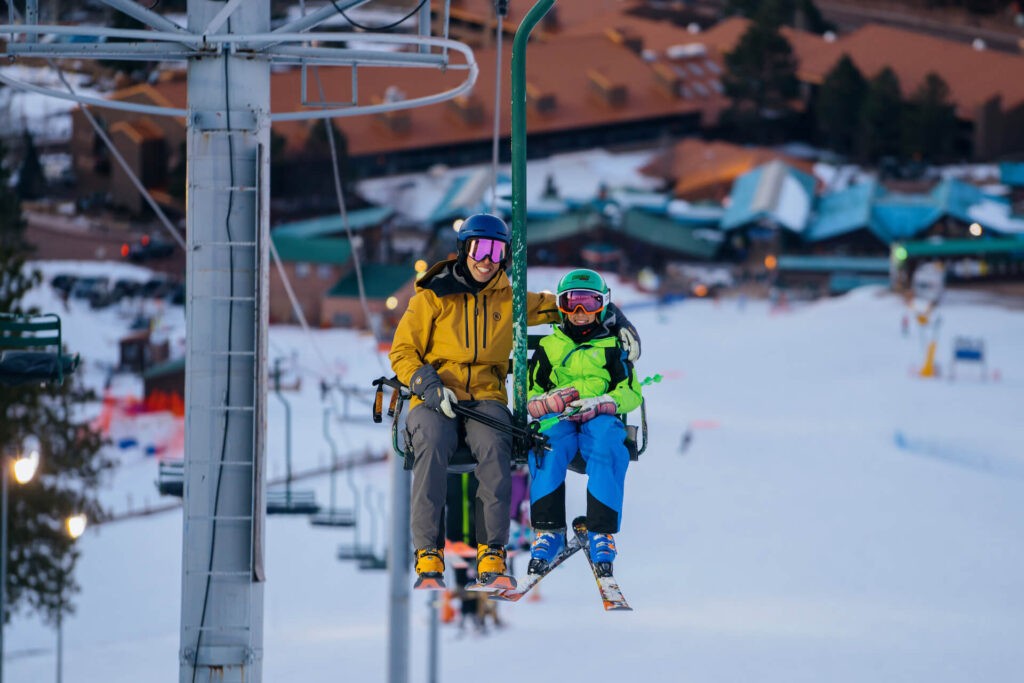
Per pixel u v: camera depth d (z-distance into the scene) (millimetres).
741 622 130000
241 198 40656
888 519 193750
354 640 131125
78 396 146875
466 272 28094
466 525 48531
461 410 27125
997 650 113812
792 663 108625
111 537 194000
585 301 28281
